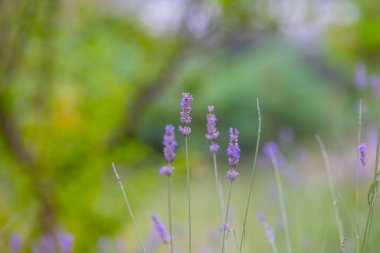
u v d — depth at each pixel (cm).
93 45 230
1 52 215
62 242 174
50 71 233
